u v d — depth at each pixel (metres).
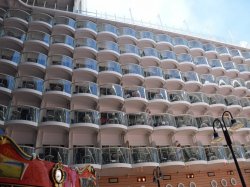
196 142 24.67
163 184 21.97
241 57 34.81
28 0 30.17
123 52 27.94
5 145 9.03
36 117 19.66
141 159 19.08
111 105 24.03
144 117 22.67
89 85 23.14
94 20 30.14
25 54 23.45
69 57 24.62
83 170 13.12
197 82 28.88
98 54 26.70
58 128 20.30
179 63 30.02
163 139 24.03
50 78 22.64
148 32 31.25
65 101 22.48
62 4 31.66
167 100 25.45
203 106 27.25
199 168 22.77
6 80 21.05
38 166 9.59
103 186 20.03
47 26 26.59
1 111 18.95
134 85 26.58
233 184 24.42
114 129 21.61
